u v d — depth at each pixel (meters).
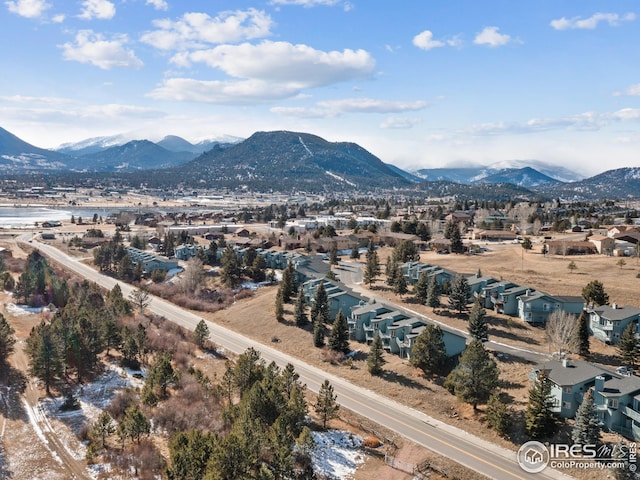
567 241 135.38
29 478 48.44
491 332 77.38
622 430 50.12
